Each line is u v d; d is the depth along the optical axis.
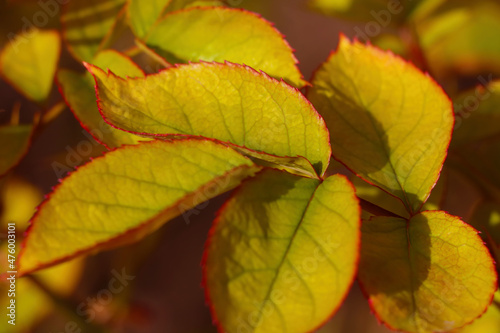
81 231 0.23
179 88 0.25
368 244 0.24
